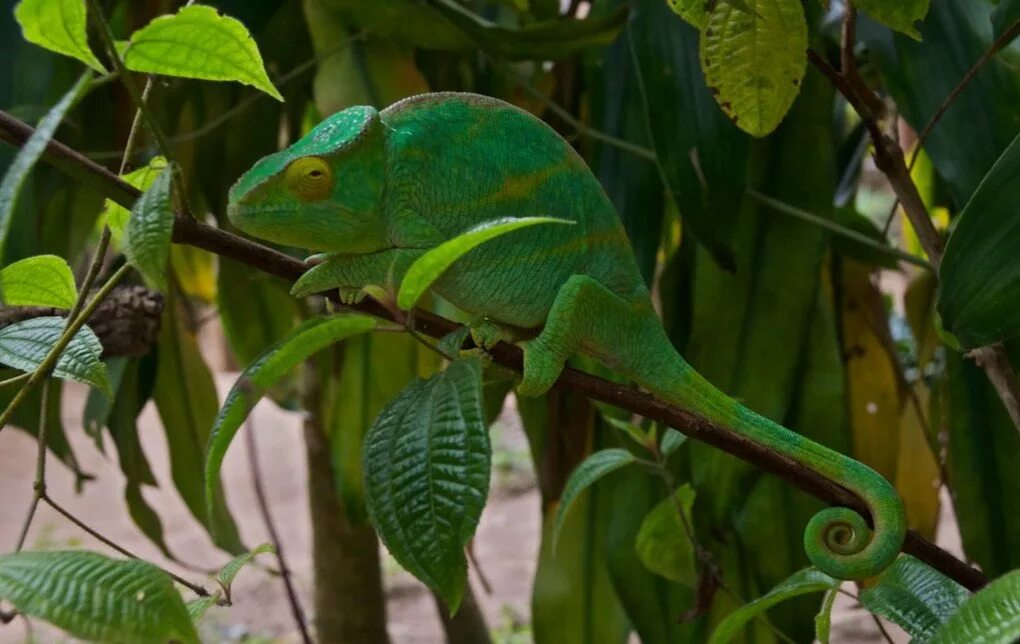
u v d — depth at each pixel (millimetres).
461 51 1434
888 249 1300
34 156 866
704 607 1208
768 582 1346
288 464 4754
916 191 1145
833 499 1030
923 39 1242
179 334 1715
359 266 1031
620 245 1085
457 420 875
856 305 1498
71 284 974
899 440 1512
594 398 1035
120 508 4164
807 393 1335
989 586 922
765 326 1327
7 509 4062
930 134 1224
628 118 1377
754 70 1062
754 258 1334
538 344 1041
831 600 1048
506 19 1545
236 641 2955
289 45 1511
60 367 954
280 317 1703
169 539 3883
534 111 1565
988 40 1229
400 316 930
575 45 1357
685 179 1253
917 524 1614
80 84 886
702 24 1059
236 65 920
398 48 1369
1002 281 1020
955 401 1299
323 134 1024
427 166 1039
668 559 1241
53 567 855
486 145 1051
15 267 960
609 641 1441
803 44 1056
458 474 866
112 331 1247
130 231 874
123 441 1625
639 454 1399
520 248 1051
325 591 1993
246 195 1011
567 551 1460
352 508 1422
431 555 860
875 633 2447
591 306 1055
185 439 1703
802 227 1327
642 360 1079
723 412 1076
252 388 896
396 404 889
